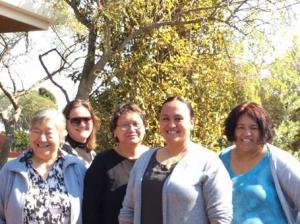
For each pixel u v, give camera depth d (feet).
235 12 28.96
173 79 30.45
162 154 11.80
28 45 35.47
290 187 11.63
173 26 30.42
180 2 29.89
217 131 31.01
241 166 12.29
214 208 11.00
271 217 11.57
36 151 12.49
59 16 25.09
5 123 29.94
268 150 12.10
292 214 11.80
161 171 11.41
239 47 30.12
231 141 12.57
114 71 30.09
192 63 30.50
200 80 30.63
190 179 11.09
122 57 30.14
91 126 15.65
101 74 30.37
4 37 35.70
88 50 31.17
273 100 38.63
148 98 29.89
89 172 13.11
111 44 30.71
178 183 11.00
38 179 12.41
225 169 11.58
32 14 22.90
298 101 38.27
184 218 10.94
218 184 11.09
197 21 29.14
